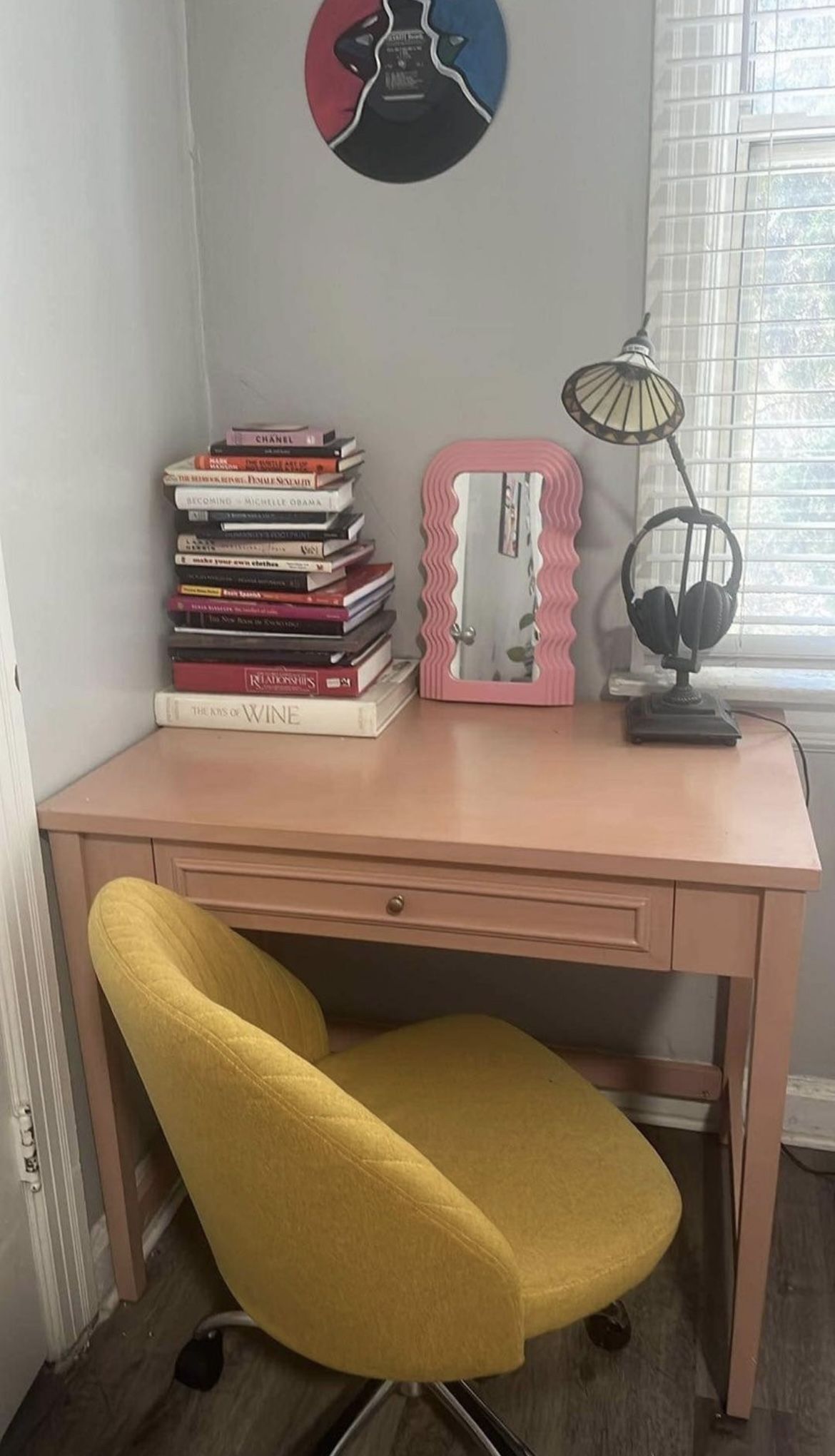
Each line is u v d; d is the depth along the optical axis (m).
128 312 1.54
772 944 1.20
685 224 1.58
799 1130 1.88
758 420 1.68
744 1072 1.79
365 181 1.67
